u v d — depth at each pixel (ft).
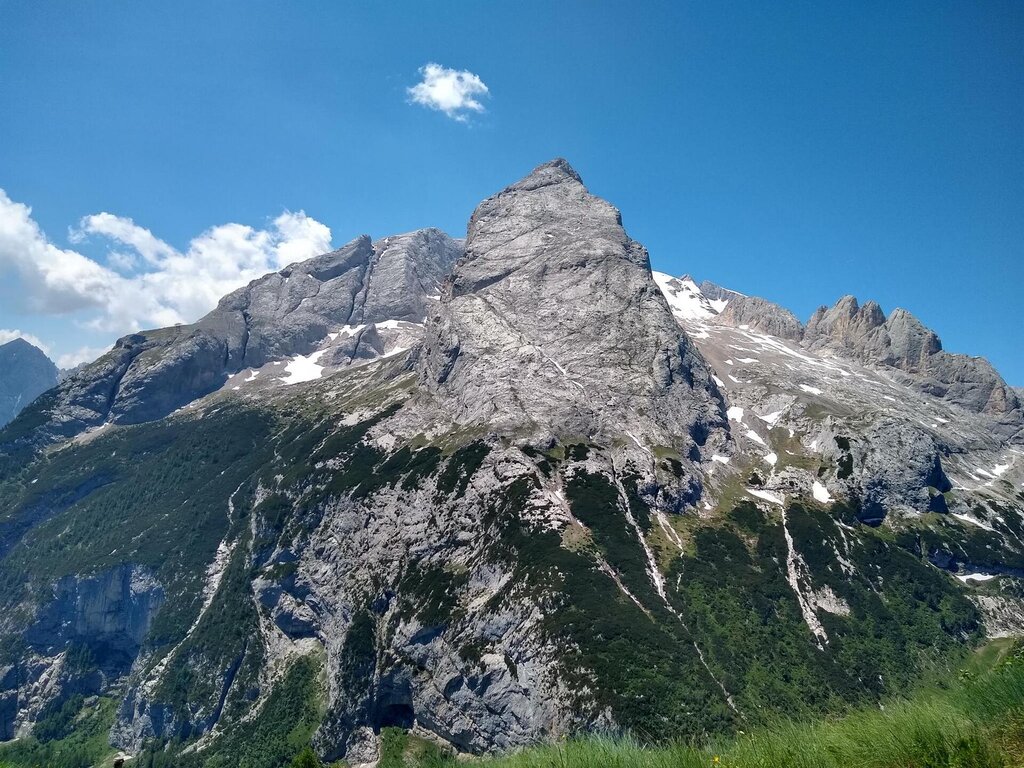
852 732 50.11
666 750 52.85
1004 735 46.70
